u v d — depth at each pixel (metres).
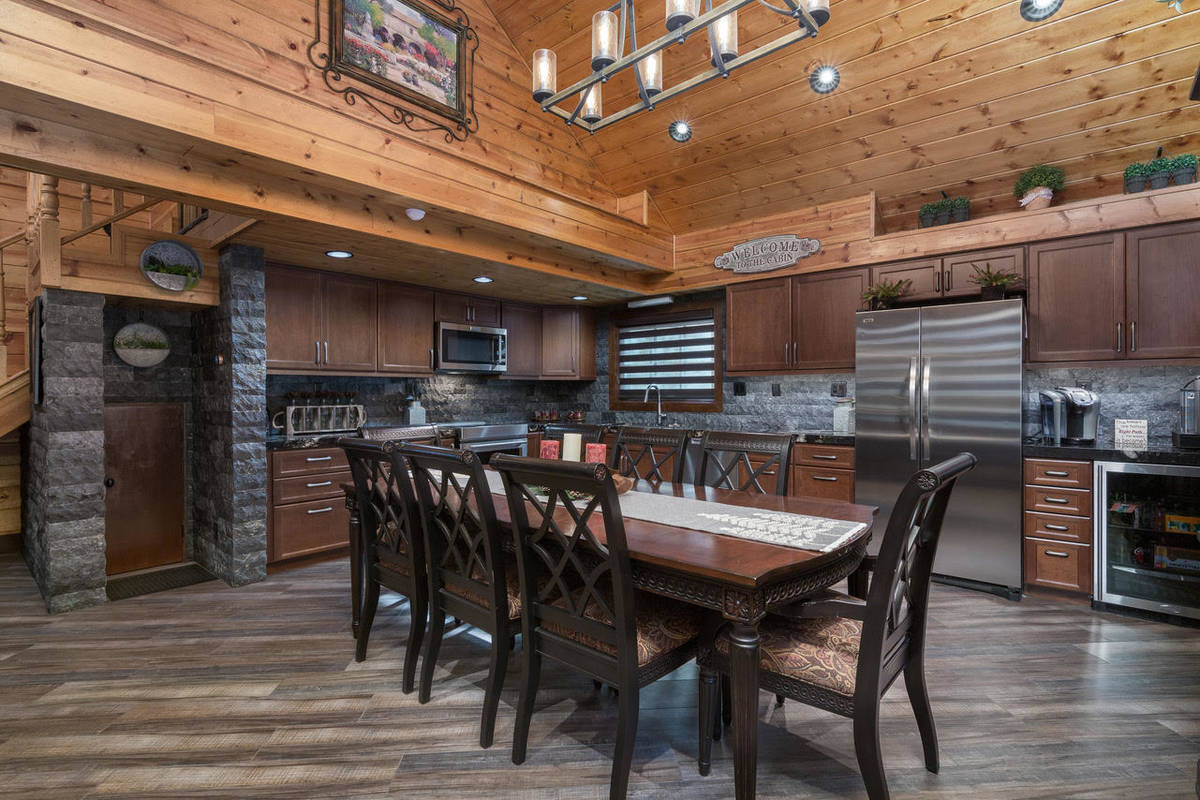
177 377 3.89
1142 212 2.96
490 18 3.53
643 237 4.52
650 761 1.75
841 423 4.04
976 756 1.76
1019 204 3.60
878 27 2.97
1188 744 1.82
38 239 3.22
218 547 3.52
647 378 5.56
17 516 4.08
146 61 2.02
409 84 3.02
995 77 3.01
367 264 3.83
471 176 3.17
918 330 3.40
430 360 4.70
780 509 2.10
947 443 3.30
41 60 1.79
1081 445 3.20
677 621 1.72
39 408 3.20
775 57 3.25
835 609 1.42
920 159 3.57
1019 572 3.11
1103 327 3.08
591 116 2.18
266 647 2.54
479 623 1.87
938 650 2.50
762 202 4.29
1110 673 2.29
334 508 3.87
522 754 1.73
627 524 1.85
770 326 4.37
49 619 2.85
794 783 1.64
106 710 2.02
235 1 2.32
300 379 4.26
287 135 2.41
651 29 3.36
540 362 5.66
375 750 1.80
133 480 3.68
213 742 1.83
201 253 3.39
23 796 1.58
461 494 1.82
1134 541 2.87
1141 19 2.62
